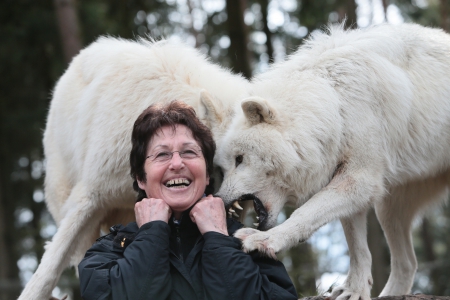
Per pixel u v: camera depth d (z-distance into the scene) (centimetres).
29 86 2164
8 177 2308
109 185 641
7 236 2264
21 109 2112
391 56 595
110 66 677
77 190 663
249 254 470
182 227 454
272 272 445
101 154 637
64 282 1697
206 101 598
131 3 1706
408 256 700
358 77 569
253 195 554
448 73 616
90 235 669
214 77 660
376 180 560
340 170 562
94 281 419
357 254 571
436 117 600
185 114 471
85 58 741
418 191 691
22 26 1992
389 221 702
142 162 470
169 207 450
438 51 626
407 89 582
